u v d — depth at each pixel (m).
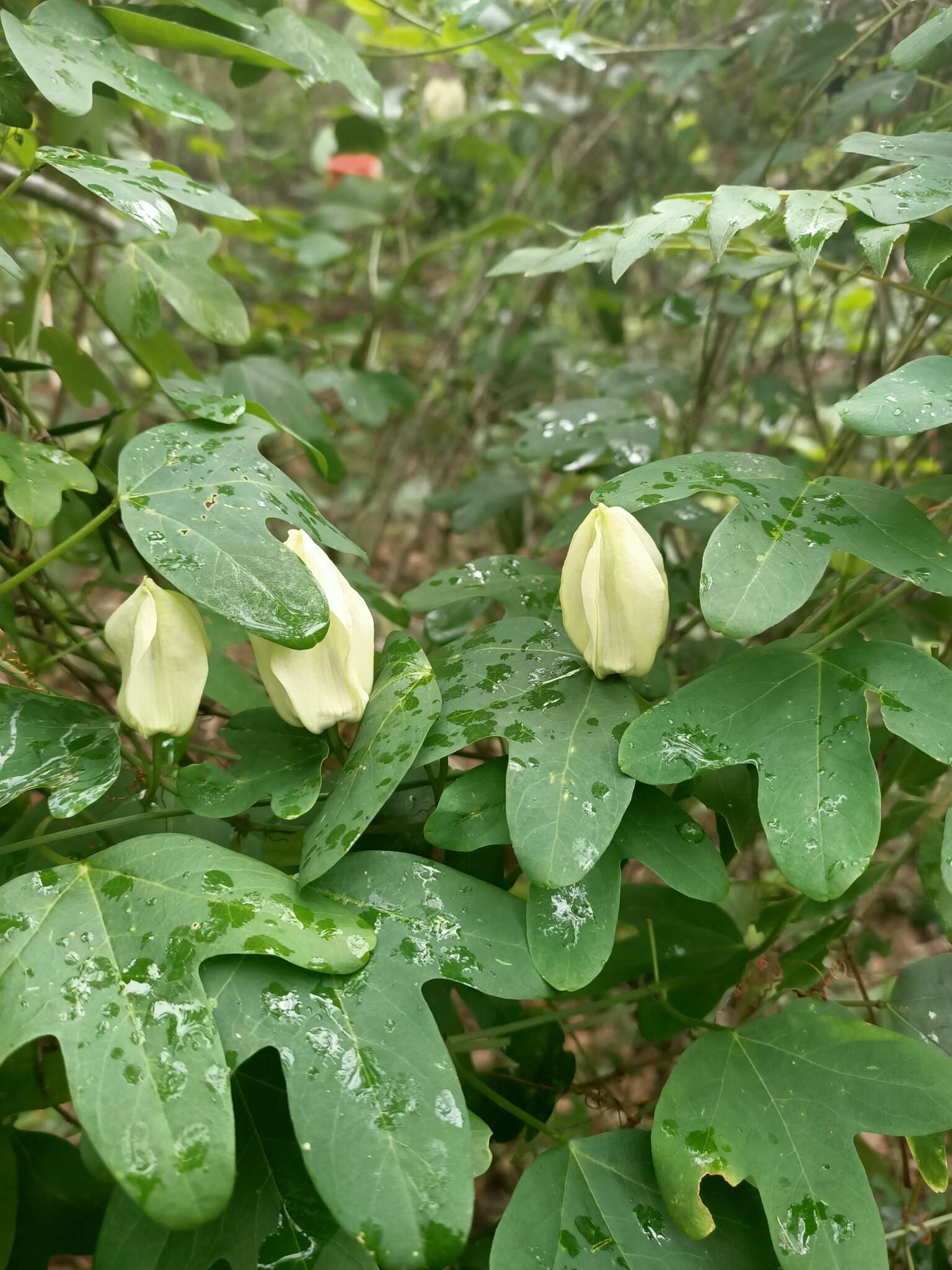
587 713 0.19
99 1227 0.21
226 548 0.18
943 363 0.18
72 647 0.28
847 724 0.18
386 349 0.69
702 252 0.27
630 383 0.38
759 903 0.31
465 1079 0.20
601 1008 0.23
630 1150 0.18
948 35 0.20
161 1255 0.16
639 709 0.20
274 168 0.68
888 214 0.19
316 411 0.37
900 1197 0.28
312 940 0.16
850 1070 0.18
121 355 0.65
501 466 0.56
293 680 0.18
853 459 0.41
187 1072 0.15
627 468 0.33
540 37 0.35
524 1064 0.24
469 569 0.25
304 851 0.17
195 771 0.19
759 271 0.25
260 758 0.19
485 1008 0.24
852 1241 0.16
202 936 0.16
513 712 0.19
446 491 0.40
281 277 0.68
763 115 0.40
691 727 0.18
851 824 0.16
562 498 0.52
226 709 0.29
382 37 0.40
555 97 0.50
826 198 0.19
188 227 0.30
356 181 0.55
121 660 0.19
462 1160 0.15
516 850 0.17
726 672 0.19
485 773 0.19
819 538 0.18
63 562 0.34
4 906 0.16
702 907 0.26
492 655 0.21
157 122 0.43
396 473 0.58
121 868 0.17
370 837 0.22
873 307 0.35
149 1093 0.14
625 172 0.48
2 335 0.32
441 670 0.21
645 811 0.19
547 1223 0.17
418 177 0.54
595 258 0.25
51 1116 0.36
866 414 0.17
